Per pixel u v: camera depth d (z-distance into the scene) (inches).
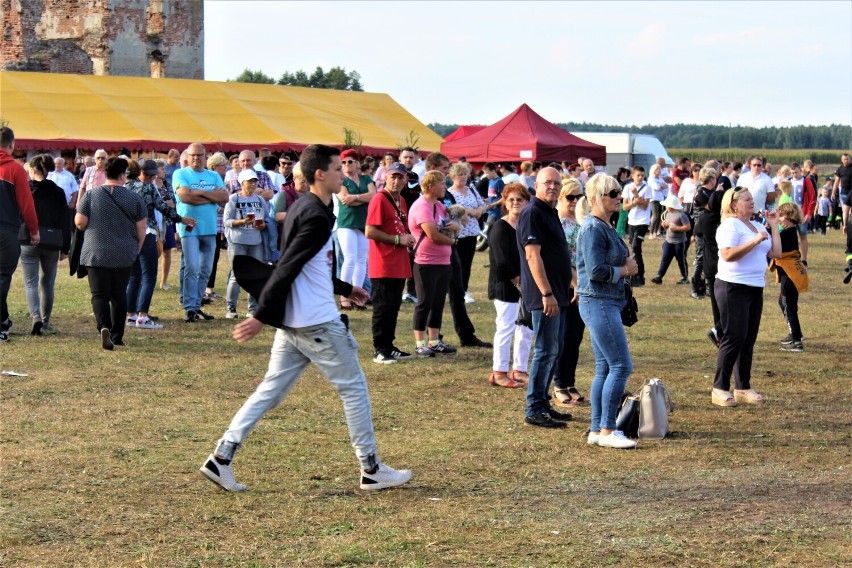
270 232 534.9
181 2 1771.7
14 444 302.4
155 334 499.5
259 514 243.0
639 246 740.0
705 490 269.4
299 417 344.2
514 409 365.7
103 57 1708.9
